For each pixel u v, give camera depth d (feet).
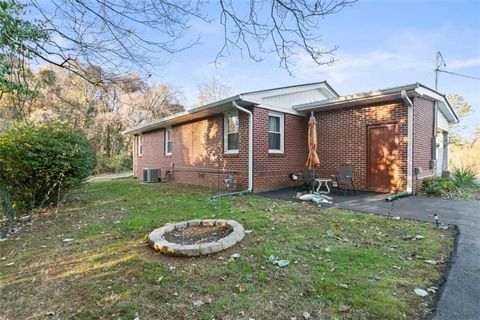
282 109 29.35
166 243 10.52
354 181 27.73
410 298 7.09
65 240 12.28
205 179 33.42
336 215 16.26
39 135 19.11
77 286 8.00
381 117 25.79
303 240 11.63
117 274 8.68
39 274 8.89
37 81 23.53
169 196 25.04
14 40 11.61
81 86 34.76
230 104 26.63
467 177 28.86
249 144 26.66
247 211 17.38
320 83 33.22
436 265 9.09
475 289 7.54
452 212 16.97
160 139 44.42
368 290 7.44
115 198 24.44
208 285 7.89
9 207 16.02
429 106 27.25
